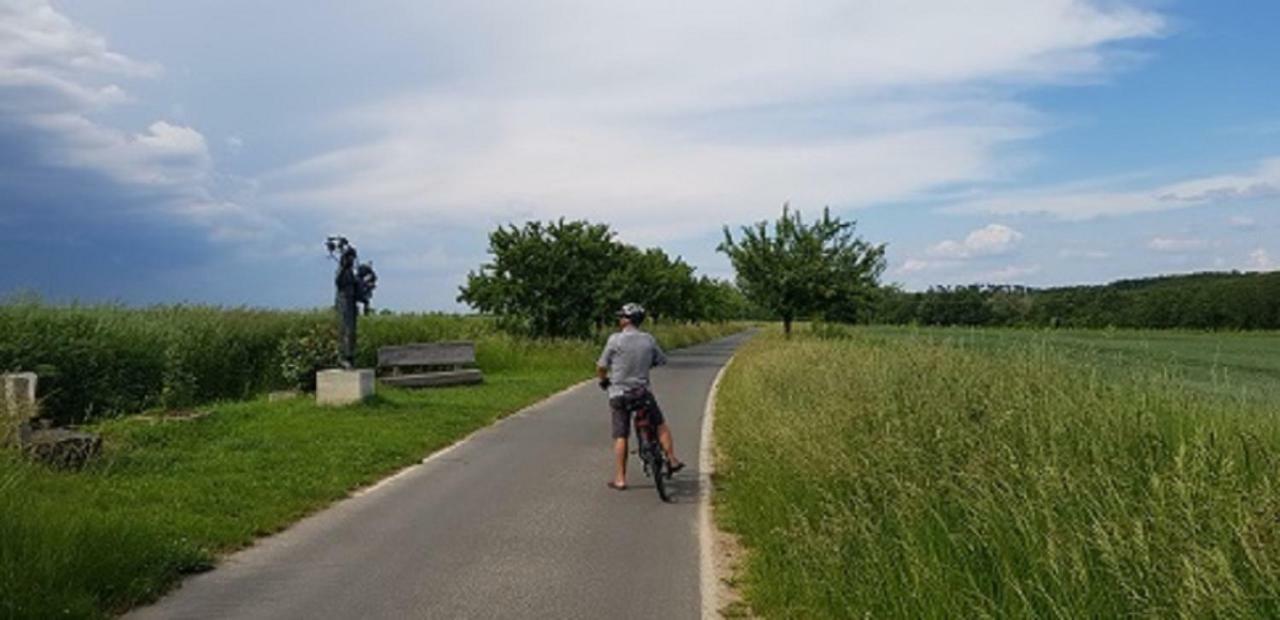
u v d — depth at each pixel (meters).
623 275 36.16
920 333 17.48
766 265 40.91
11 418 9.35
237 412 15.33
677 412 18.41
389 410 16.33
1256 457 6.47
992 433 7.62
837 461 7.96
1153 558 4.79
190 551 7.21
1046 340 13.54
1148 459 6.44
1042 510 5.54
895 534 6.39
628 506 9.64
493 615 6.18
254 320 22.27
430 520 8.87
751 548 7.90
